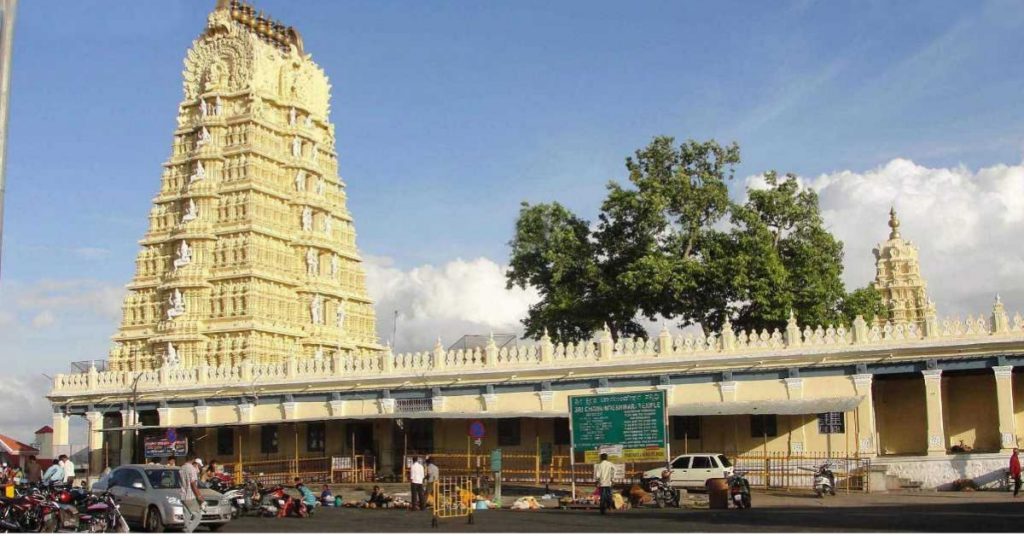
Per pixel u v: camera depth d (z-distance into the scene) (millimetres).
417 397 60188
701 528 30719
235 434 66312
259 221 80562
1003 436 46594
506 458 57250
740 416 52625
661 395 43438
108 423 71812
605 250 68125
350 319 89062
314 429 63938
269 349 78375
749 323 64938
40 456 86375
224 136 82875
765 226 64188
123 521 32500
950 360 48062
